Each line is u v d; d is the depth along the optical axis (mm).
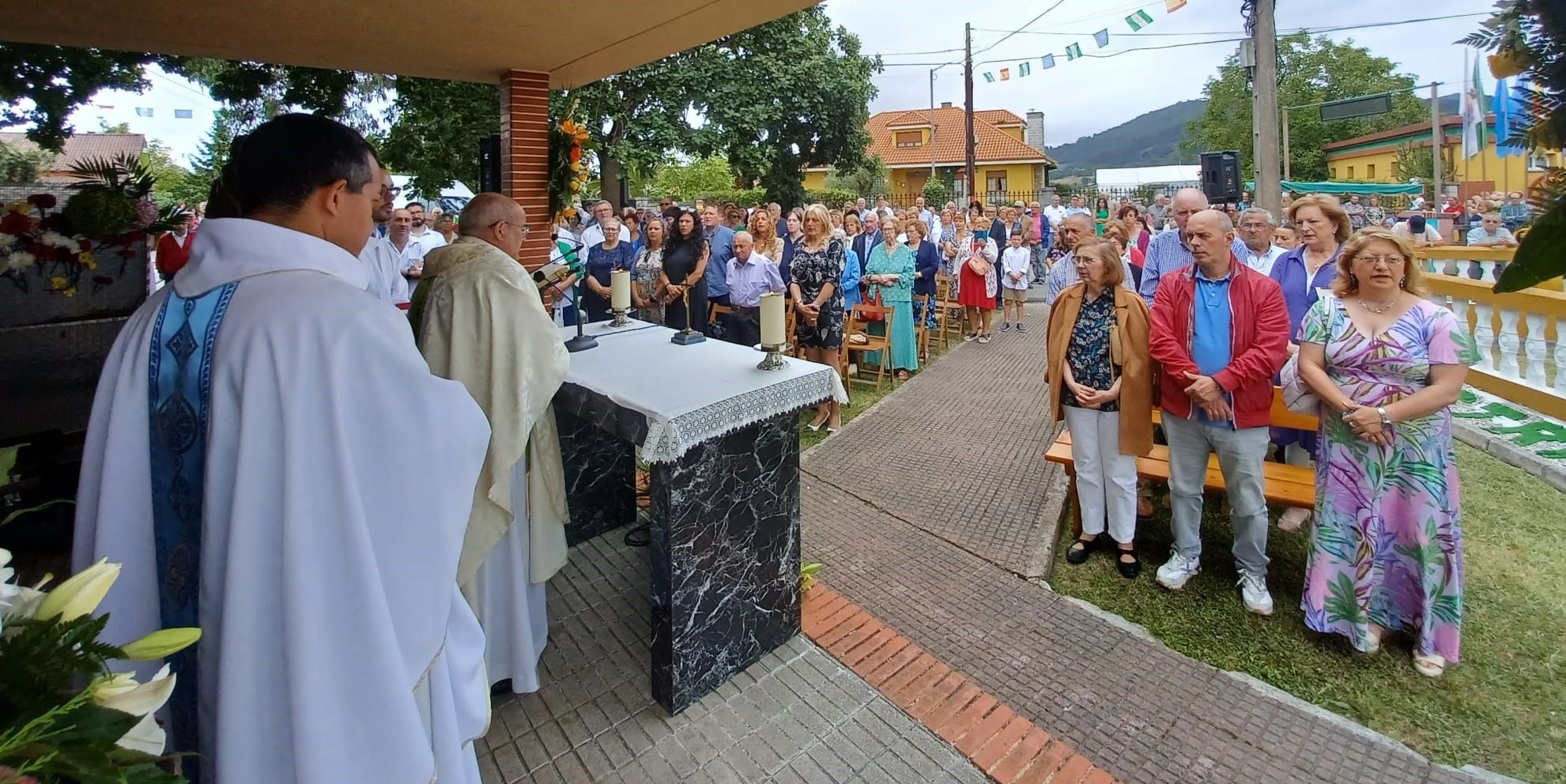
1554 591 3434
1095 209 19156
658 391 2533
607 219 6980
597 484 3863
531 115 5141
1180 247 4969
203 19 3855
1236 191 7062
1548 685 2809
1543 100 631
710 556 2566
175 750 1297
